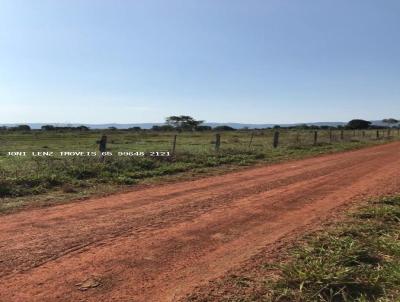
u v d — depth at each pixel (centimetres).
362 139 4122
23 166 1467
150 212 870
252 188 1184
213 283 509
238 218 822
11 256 588
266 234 714
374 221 790
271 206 935
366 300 468
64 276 521
